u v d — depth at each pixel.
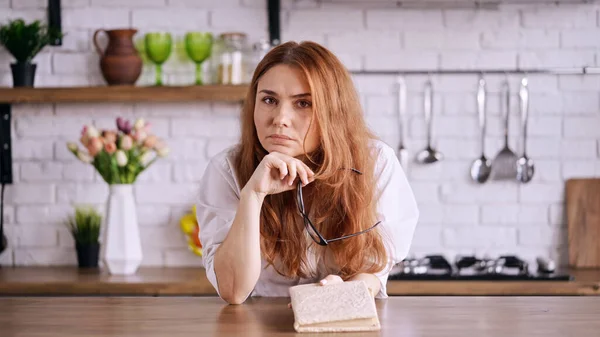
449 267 3.01
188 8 3.27
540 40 3.24
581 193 3.22
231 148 1.98
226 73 3.12
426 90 3.24
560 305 1.62
